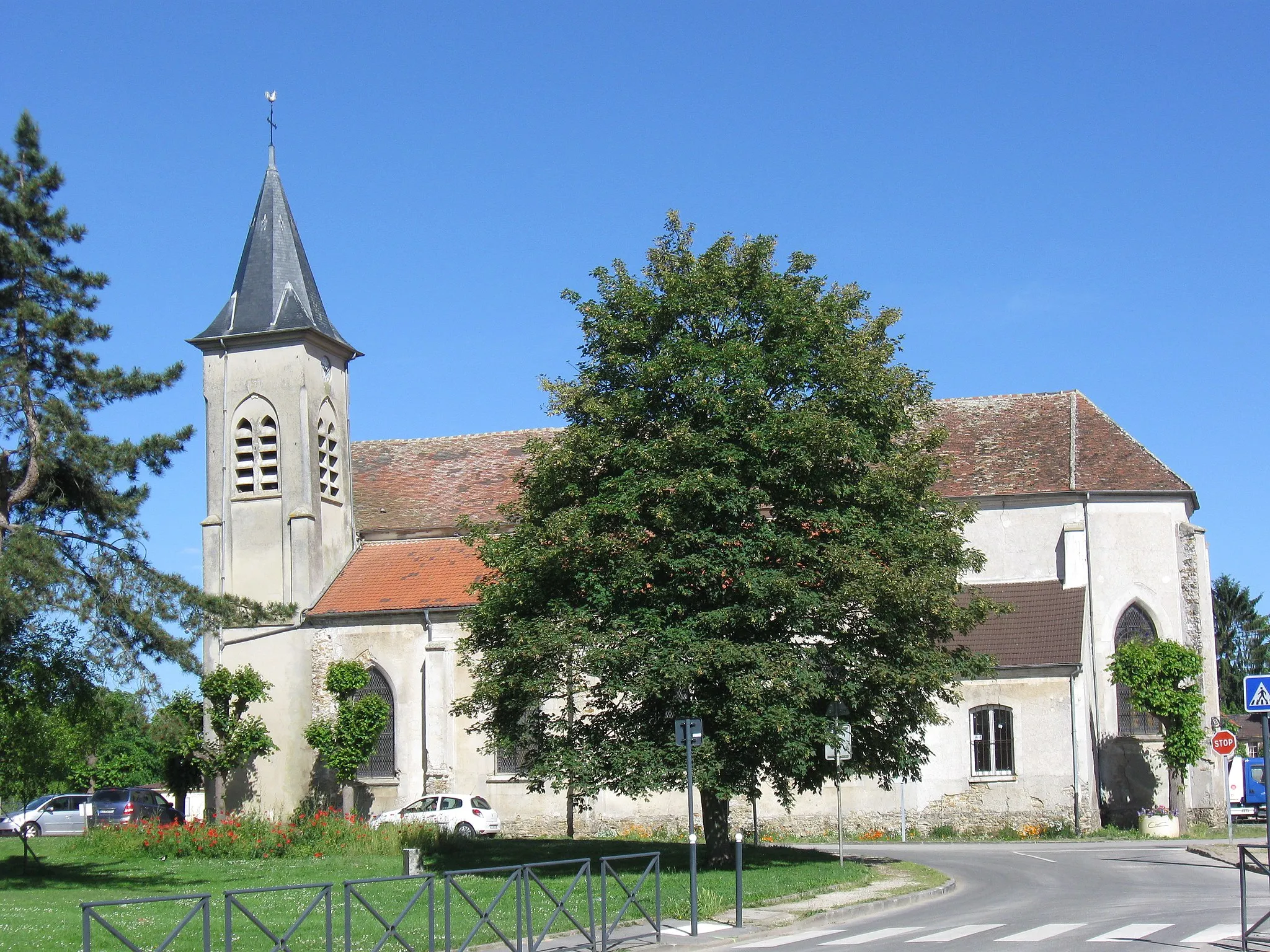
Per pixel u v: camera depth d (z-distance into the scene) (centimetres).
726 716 2616
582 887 2402
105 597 2728
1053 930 1819
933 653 2720
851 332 2920
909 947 1683
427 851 3319
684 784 2644
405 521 4888
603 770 2689
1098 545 4425
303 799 4344
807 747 2592
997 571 4491
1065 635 4153
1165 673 4053
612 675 2597
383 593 4484
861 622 2672
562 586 2773
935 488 4572
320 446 4719
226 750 4209
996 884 2545
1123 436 4625
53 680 2752
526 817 4194
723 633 2627
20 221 2916
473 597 4312
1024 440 4703
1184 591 4406
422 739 4288
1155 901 2177
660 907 1978
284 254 4828
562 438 2828
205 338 4725
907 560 2705
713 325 2812
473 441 5266
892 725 2855
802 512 2642
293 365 4662
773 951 1705
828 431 2595
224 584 4606
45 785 3484
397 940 1650
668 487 2605
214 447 4700
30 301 2844
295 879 2762
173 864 3156
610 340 2834
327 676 4203
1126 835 3928
